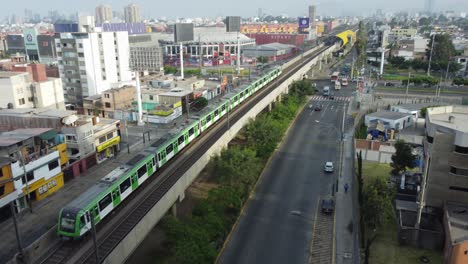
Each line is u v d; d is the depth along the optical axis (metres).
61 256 33.34
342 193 52.72
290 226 44.66
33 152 48.72
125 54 111.81
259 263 37.81
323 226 44.56
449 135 41.78
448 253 36.09
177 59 176.75
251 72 144.88
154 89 98.25
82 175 56.09
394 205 47.44
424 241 39.69
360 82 123.69
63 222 34.69
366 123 79.88
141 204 39.91
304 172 60.09
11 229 41.31
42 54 150.25
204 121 65.94
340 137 77.25
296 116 93.69
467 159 41.50
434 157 43.09
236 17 155.50
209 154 55.62
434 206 44.69
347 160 64.81
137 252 39.84
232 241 41.69
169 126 80.75
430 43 152.75
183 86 104.25
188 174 47.38
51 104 80.19
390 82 130.25
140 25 187.38
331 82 139.12
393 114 80.69
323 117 92.50
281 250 40.00
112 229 36.22
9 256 36.19
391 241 41.12
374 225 42.34
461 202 43.25
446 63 136.75
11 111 61.62
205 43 175.75
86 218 34.97
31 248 33.38
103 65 103.06
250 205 49.69
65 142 56.41
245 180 52.28
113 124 64.50
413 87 120.75
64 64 100.62
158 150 49.59
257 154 64.31
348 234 42.75
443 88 118.94
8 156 44.00
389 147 62.22
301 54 164.25
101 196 37.16
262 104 86.19
